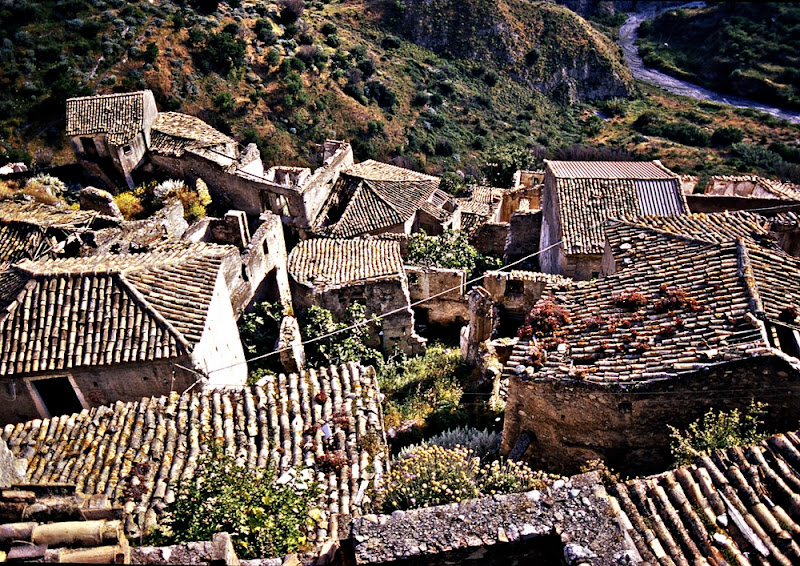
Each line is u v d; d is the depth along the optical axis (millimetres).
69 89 52656
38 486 7105
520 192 39875
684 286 12844
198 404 12914
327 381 13414
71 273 14914
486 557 6891
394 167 40906
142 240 21391
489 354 18281
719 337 11273
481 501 7219
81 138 33375
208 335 15375
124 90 55250
